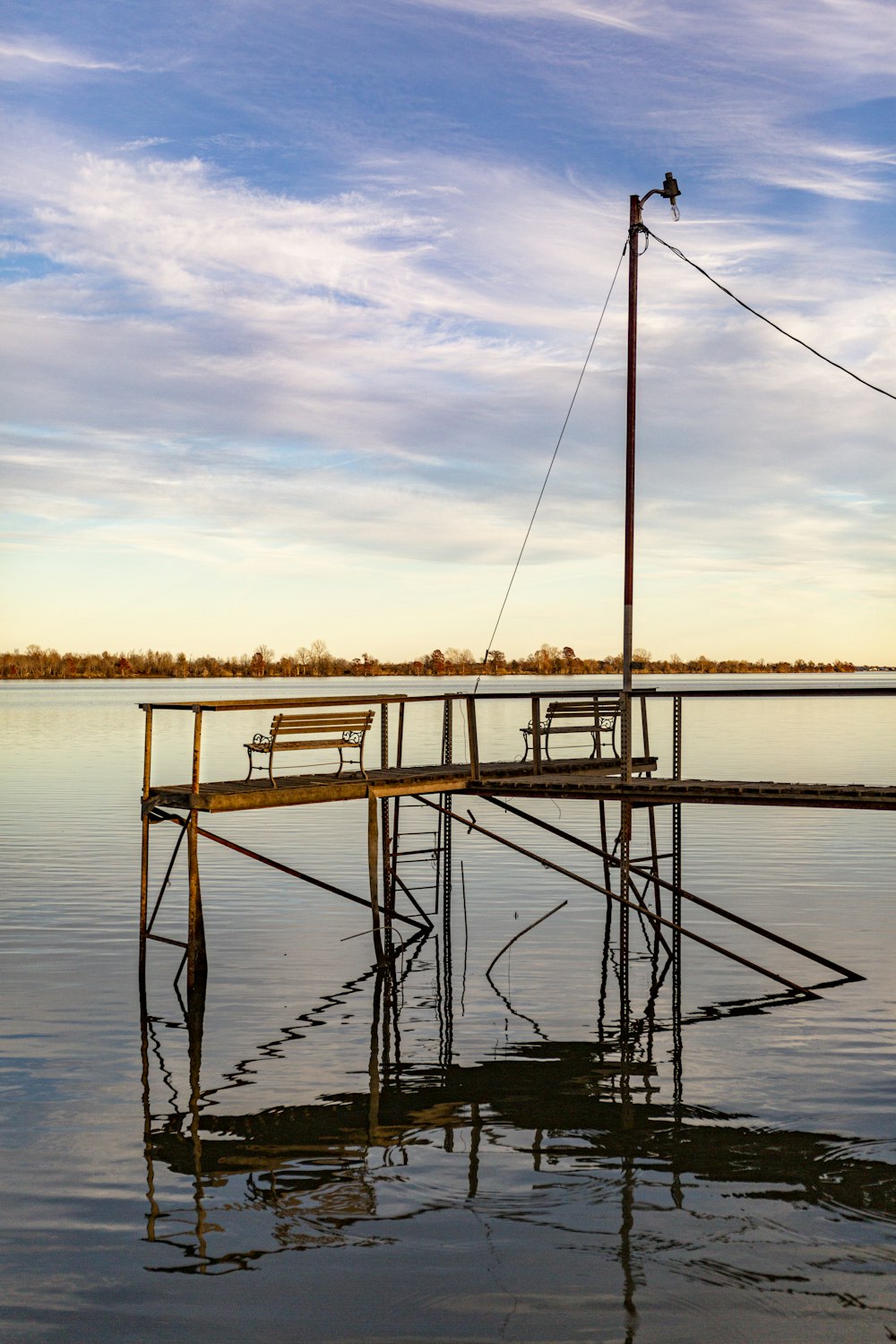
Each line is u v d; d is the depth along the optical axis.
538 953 16.06
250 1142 9.28
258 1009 13.14
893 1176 8.59
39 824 27.00
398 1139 9.35
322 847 24.45
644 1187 8.43
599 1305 6.85
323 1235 7.71
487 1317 6.71
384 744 17.70
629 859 14.98
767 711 97.19
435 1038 12.14
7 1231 7.74
